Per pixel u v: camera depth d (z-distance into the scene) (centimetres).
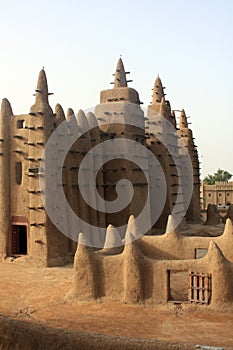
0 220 2775
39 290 2050
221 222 3931
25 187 2733
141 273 1758
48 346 1180
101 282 1827
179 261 1734
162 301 1731
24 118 2761
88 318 1644
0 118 2822
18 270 2500
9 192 2788
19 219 2745
